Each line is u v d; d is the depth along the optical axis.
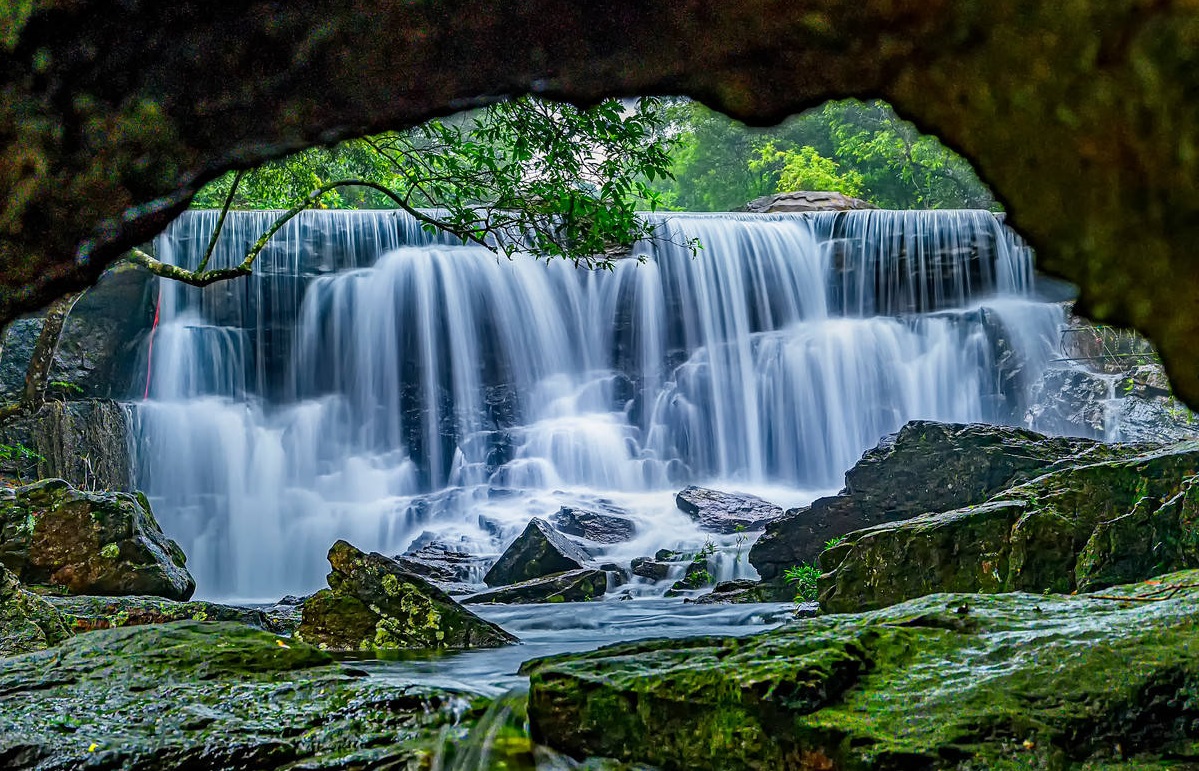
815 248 22.75
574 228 8.64
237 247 20.39
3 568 7.77
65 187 1.78
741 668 3.79
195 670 5.07
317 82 1.79
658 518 17.56
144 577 9.84
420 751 4.26
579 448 21.08
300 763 4.18
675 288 21.91
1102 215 1.71
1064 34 1.58
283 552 19.56
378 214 21.16
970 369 22.16
